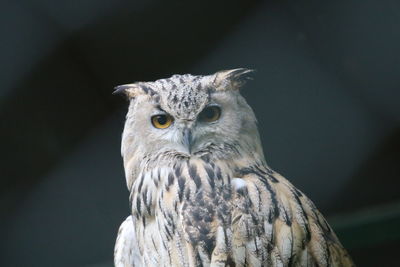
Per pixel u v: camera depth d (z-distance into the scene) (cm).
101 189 1616
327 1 1420
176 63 1525
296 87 1525
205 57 1520
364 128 1544
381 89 1483
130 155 1087
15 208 1612
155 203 1012
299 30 1478
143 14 1470
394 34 1411
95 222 1638
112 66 1516
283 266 934
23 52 1478
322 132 1556
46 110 1534
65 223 1631
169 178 1009
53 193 1609
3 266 1638
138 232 1034
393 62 1443
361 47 1447
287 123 1556
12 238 1633
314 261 958
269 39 1497
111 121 1558
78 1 1442
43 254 1647
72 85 1526
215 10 1481
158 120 1060
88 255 1662
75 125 1554
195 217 951
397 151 1558
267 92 1532
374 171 1576
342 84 1509
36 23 1456
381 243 1526
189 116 1041
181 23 1493
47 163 1580
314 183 1595
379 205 1580
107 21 1470
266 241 937
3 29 1448
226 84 1058
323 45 1473
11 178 1587
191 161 1031
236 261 928
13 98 1513
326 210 1600
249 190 971
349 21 1425
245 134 1063
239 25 1499
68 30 1470
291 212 966
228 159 1041
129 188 1092
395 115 1508
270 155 1577
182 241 956
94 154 1582
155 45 1508
